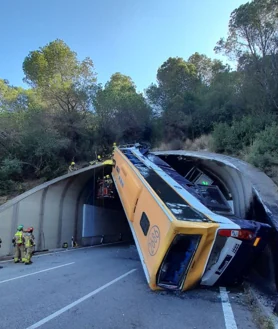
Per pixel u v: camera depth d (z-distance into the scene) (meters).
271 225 7.34
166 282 6.48
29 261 11.87
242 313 5.07
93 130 28.61
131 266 10.82
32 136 22.52
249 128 16.89
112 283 7.47
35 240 16.36
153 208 7.54
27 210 15.99
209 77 45.59
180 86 37.59
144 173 10.12
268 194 9.25
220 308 5.33
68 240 19.47
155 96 34.38
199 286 6.77
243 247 6.31
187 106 27.23
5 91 29.31
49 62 29.11
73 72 29.77
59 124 25.84
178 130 26.97
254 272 7.90
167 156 17.36
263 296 6.14
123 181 12.02
